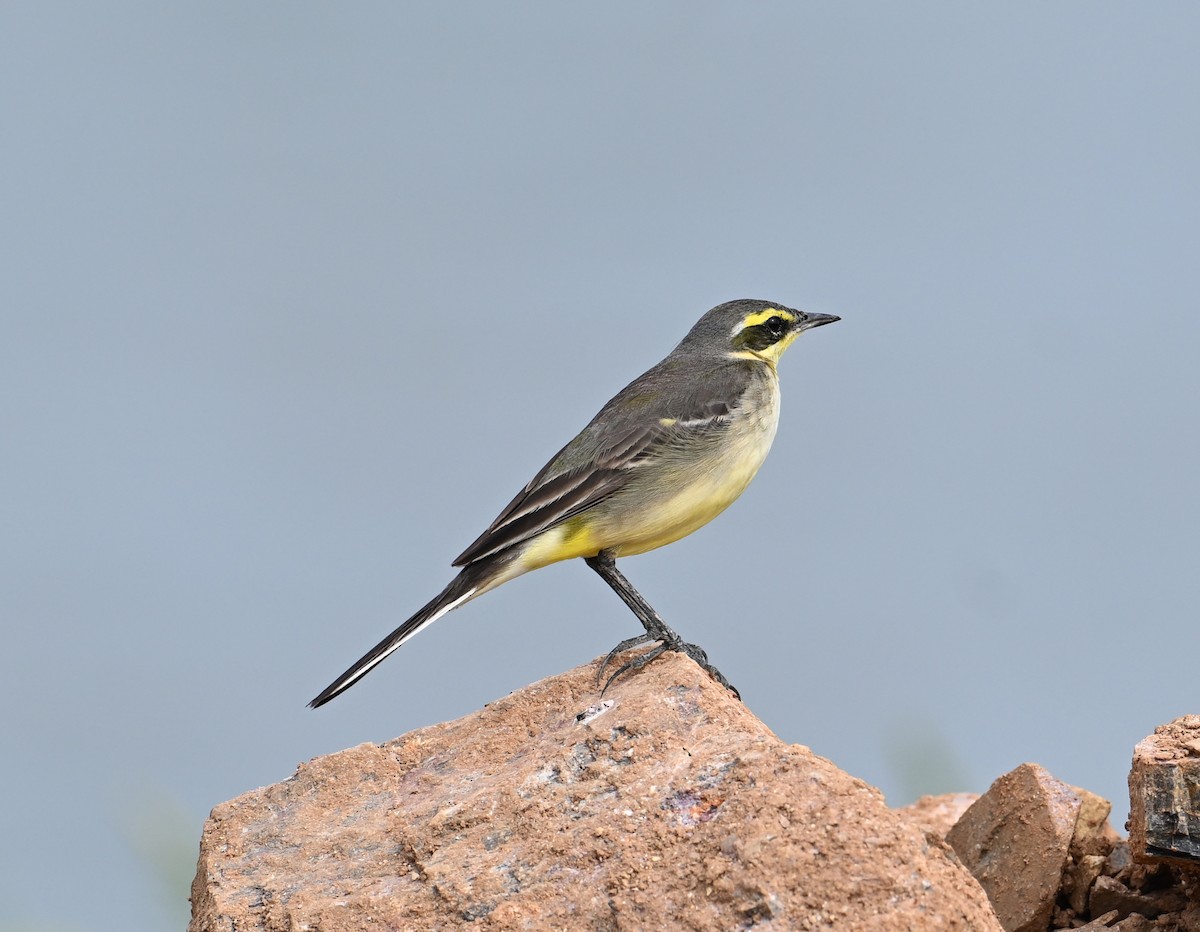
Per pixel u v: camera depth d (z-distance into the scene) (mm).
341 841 11703
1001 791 13117
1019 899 12695
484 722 13117
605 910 10062
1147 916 12305
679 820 10500
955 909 9445
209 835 12234
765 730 11539
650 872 10188
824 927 9406
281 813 12367
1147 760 11336
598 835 10547
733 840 9977
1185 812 11148
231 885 11508
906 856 9633
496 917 10242
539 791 11250
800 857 9688
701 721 11586
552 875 10477
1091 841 12875
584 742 11516
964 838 13305
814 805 10016
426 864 11023
